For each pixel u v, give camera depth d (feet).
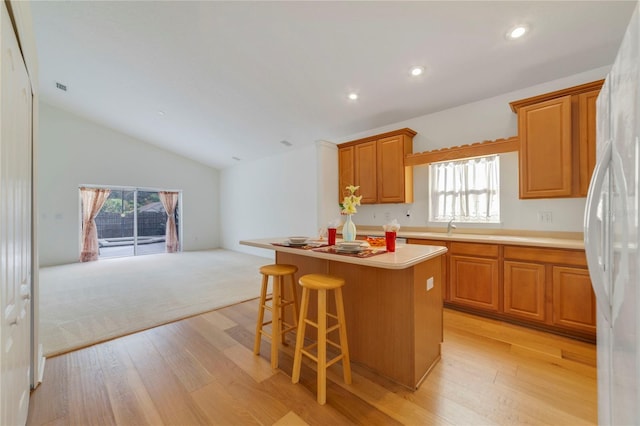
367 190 13.66
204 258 21.21
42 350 7.24
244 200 23.85
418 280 5.90
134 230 22.65
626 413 2.57
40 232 18.19
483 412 5.02
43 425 4.76
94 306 10.61
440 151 11.28
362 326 6.63
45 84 15.74
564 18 6.92
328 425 4.78
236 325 8.99
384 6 7.23
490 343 7.57
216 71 11.44
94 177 20.25
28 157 4.75
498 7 6.82
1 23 2.78
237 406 5.26
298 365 6.00
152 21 9.16
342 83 10.89
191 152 23.45
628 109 2.60
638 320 2.24
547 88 9.53
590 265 3.33
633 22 2.49
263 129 16.46
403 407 5.19
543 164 8.60
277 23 8.32
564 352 7.06
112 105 17.02
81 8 9.14
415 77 9.96
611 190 3.10
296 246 7.13
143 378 6.12
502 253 8.83
